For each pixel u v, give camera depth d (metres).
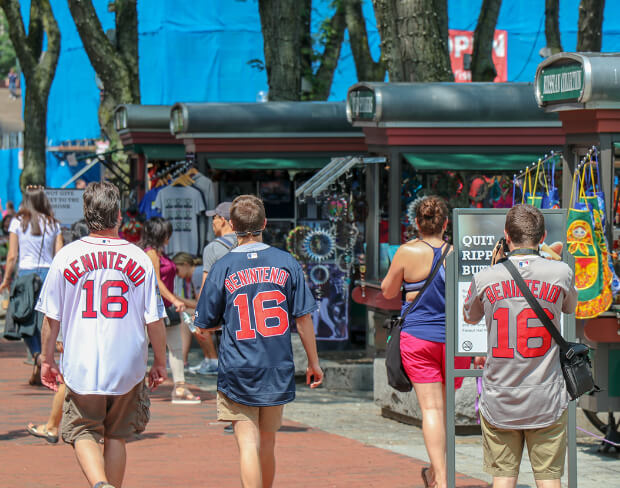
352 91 12.12
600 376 8.76
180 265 14.55
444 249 7.13
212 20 35.38
